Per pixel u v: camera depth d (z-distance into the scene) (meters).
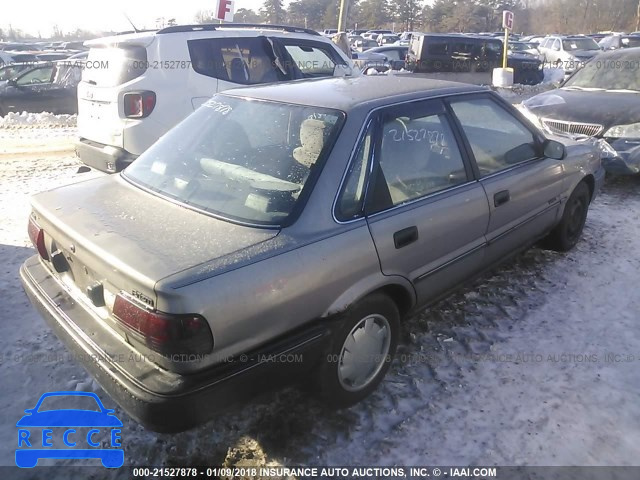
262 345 2.28
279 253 2.29
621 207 5.73
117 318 2.19
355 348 2.73
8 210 5.86
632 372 3.07
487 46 18.28
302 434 2.68
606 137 6.11
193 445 2.63
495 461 2.51
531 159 3.87
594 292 3.94
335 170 2.58
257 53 6.28
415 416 2.78
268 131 2.89
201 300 2.04
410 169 2.96
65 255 2.65
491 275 4.23
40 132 10.83
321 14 65.94
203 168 2.87
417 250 2.89
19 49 29.52
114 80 5.45
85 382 3.04
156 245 2.28
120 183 3.04
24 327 3.56
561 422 2.71
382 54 20.94
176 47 5.61
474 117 3.46
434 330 3.52
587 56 22.30
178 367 2.06
